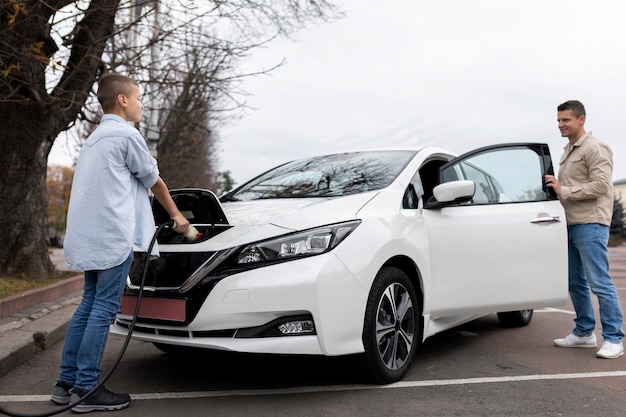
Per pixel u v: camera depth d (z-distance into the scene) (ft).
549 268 14.44
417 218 12.82
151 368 13.61
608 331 14.64
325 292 10.44
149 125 44.55
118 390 11.82
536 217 14.44
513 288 14.02
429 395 11.29
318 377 12.56
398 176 13.51
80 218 10.36
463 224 13.55
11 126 23.68
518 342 16.30
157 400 11.12
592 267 14.70
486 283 13.69
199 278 10.52
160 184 10.78
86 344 10.37
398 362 12.21
